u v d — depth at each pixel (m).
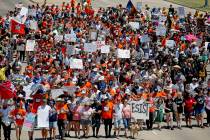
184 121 84.38
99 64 89.19
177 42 108.50
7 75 85.12
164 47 102.62
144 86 81.12
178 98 79.94
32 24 108.00
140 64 92.12
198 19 126.44
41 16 120.94
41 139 70.25
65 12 127.56
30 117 67.31
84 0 151.38
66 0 173.75
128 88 79.75
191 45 104.31
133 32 112.56
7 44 98.81
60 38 102.00
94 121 72.62
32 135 67.69
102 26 116.12
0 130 68.88
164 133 77.50
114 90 77.56
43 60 87.94
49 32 107.44
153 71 87.19
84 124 72.00
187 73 92.06
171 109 79.44
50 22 116.62
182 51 100.38
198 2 193.50
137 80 82.75
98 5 170.00
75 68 85.12
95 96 73.88
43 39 101.75
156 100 78.50
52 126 68.56
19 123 67.38
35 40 101.56
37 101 68.81
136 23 115.75
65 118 70.06
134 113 74.00
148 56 99.56
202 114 81.62
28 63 95.31
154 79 83.25
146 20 127.00
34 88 71.12
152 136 75.50
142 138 74.25
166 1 189.50
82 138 72.12
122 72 85.19
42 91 69.25
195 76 93.56
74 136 72.81
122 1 181.88
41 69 81.12
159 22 121.19
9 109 66.81
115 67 87.88
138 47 101.69
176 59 96.62
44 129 68.62
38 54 94.44
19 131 67.56
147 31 113.75
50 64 85.69
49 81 76.38
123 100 73.88
